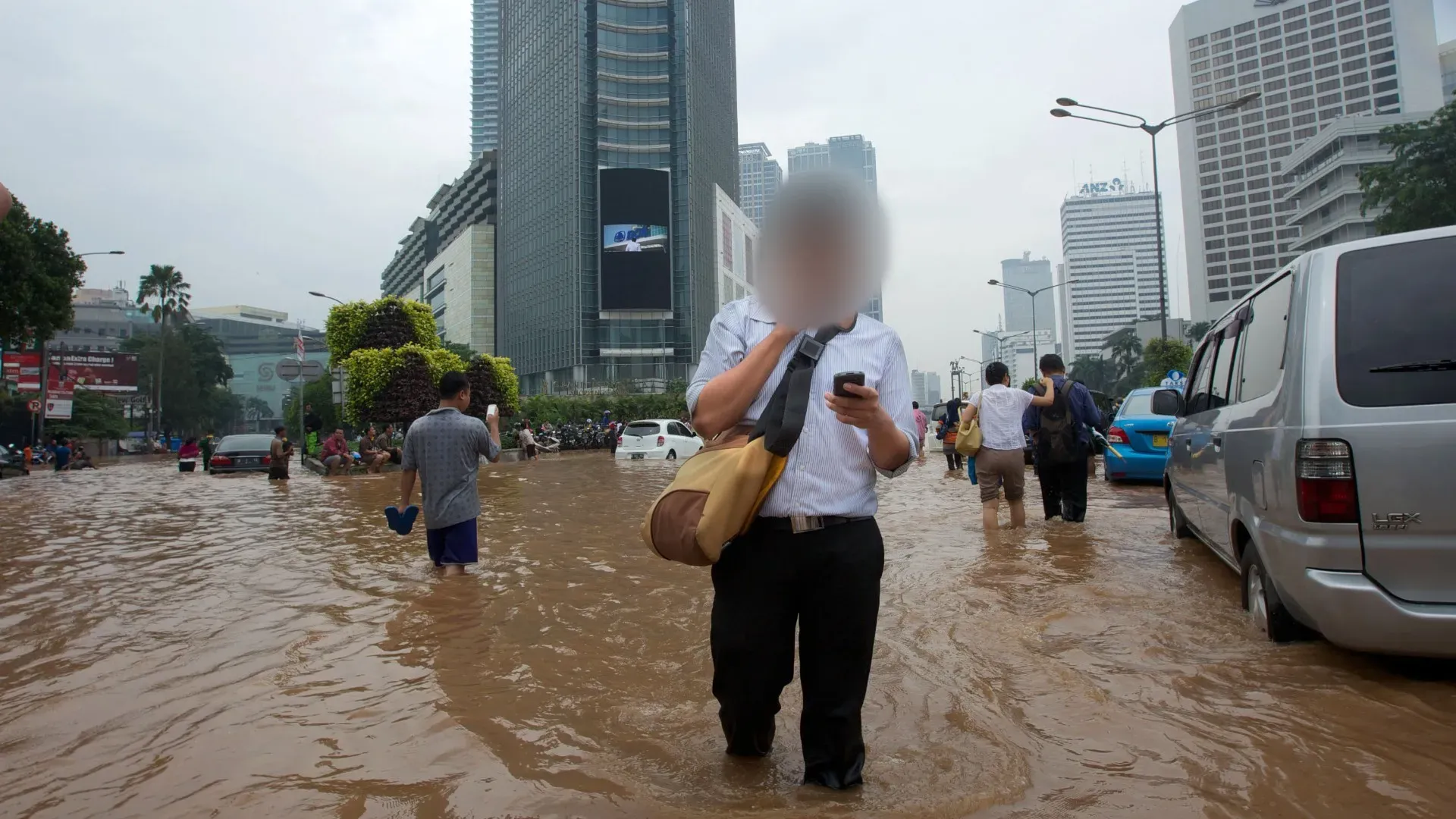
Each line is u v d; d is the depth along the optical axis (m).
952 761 2.42
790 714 2.91
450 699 3.08
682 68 81.44
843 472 2.15
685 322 79.00
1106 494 10.47
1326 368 3.22
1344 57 123.00
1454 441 2.96
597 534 7.79
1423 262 3.23
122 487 17.88
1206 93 133.62
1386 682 3.08
